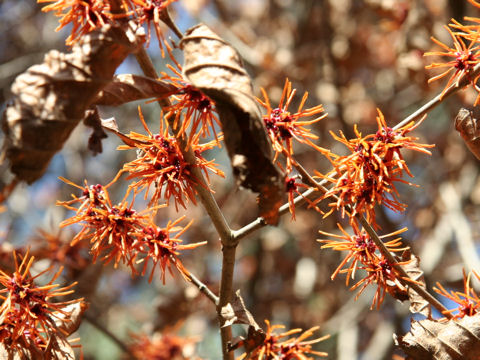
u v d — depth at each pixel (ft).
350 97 3.10
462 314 1.22
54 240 1.63
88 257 1.67
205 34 1.09
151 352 1.70
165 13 1.09
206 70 1.07
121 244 1.15
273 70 2.91
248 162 1.06
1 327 1.17
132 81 1.09
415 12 2.26
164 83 1.10
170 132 1.25
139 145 1.15
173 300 2.11
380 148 1.12
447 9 2.42
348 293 3.10
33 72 1.05
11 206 2.84
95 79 1.05
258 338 1.17
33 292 1.17
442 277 2.39
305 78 2.93
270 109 1.11
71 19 1.08
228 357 1.22
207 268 2.92
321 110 1.13
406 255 1.26
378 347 2.69
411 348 1.21
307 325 3.03
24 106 1.04
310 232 3.12
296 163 1.13
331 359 2.86
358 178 1.13
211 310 2.29
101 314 2.91
